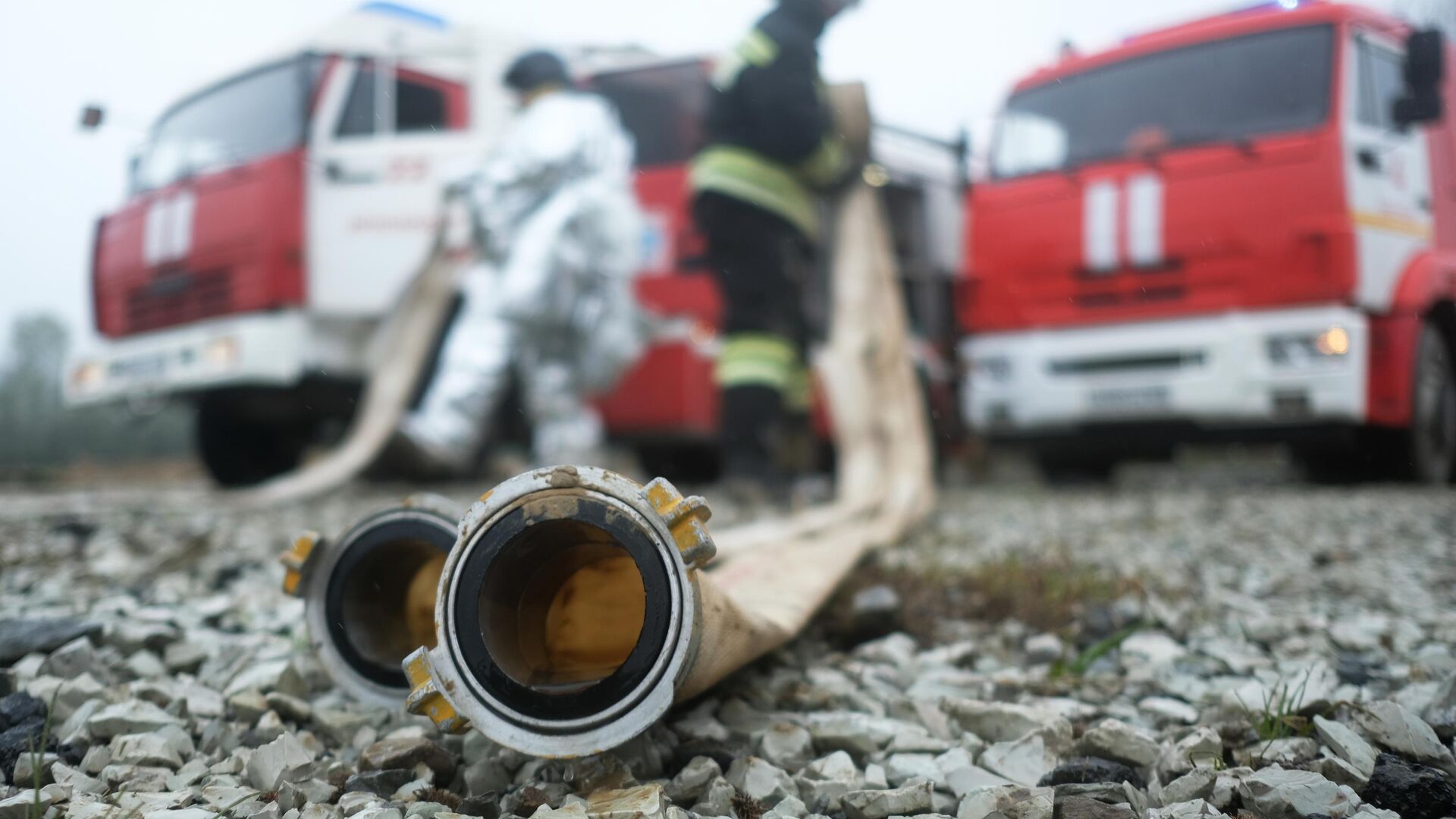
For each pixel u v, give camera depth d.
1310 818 1.43
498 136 6.70
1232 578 3.59
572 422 5.99
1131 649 2.49
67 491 9.38
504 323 5.82
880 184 7.02
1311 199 6.09
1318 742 1.75
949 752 1.72
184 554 3.62
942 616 2.87
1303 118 6.26
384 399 6.60
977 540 4.51
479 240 5.95
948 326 7.91
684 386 6.55
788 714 1.92
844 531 3.83
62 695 1.88
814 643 2.56
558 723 1.37
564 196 5.85
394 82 6.84
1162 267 6.47
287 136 6.66
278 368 6.45
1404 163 6.67
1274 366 6.17
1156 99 6.75
